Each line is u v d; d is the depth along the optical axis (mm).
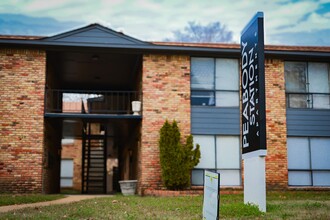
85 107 25953
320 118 18625
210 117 18125
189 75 18125
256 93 10930
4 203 13266
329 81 19031
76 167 33156
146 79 17922
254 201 10898
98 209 11328
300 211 10477
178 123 17812
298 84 18812
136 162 20312
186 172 16781
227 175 17891
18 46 17297
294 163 18250
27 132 17188
